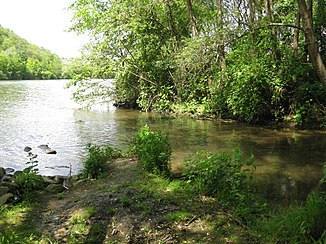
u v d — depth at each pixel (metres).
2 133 12.98
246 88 13.50
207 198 5.53
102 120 16.28
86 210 5.15
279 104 13.93
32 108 21.42
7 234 4.32
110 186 6.27
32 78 89.38
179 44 18.03
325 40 14.51
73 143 11.20
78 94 21.28
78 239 4.40
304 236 4.21
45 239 4.38
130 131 13.18
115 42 18.56
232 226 4.62
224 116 15.65
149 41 18.62
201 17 18.78
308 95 13.47
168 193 5.73
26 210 5.36
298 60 13.59
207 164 5.89
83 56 19.58
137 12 18.20
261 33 13.36
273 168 7.84
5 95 32.09
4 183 6.08
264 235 4.38
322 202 4.53
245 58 14.05
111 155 8.53
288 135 11.71
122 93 20.53
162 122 15.31
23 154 9.91
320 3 14.56
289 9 15.18
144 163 7.19
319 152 9.24
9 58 83.94
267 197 6.08
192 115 16.84
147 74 19.11
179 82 17.72
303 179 7.06
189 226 4.63
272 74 13.36
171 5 19.12
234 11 14.07
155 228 4.59
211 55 14.91
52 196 6.06
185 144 10.48
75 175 7.52
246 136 11.63
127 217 4.86
